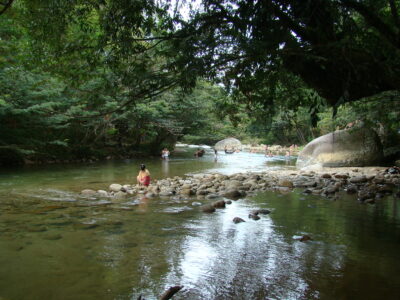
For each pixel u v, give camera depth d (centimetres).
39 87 1594
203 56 454
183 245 523
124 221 666
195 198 923
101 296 361
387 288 381
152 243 532
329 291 374
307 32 447
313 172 1500
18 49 612
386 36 446
